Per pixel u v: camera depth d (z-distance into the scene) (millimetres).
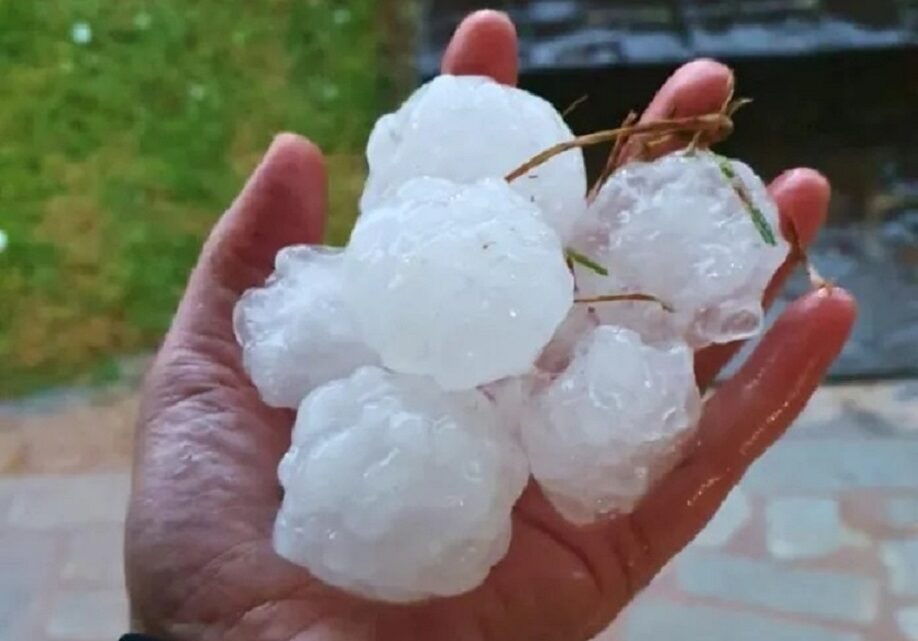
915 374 446
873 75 517
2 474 435
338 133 542
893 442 428
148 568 219
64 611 397
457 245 195
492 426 200
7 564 409
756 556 399
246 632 209
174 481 224
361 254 201
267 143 542
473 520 193
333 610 210
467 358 195
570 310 216
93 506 425
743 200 221
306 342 214
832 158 514
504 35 274
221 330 243
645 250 219
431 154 226
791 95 518
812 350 224
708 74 260
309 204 250
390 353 198
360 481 191
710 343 229
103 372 469
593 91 507
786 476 420
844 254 482
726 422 227
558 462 202
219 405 233
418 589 195
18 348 476
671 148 253
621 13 522
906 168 509
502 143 226
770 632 378
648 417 201
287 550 197
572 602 226
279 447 230
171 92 562
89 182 528
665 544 231
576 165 232
